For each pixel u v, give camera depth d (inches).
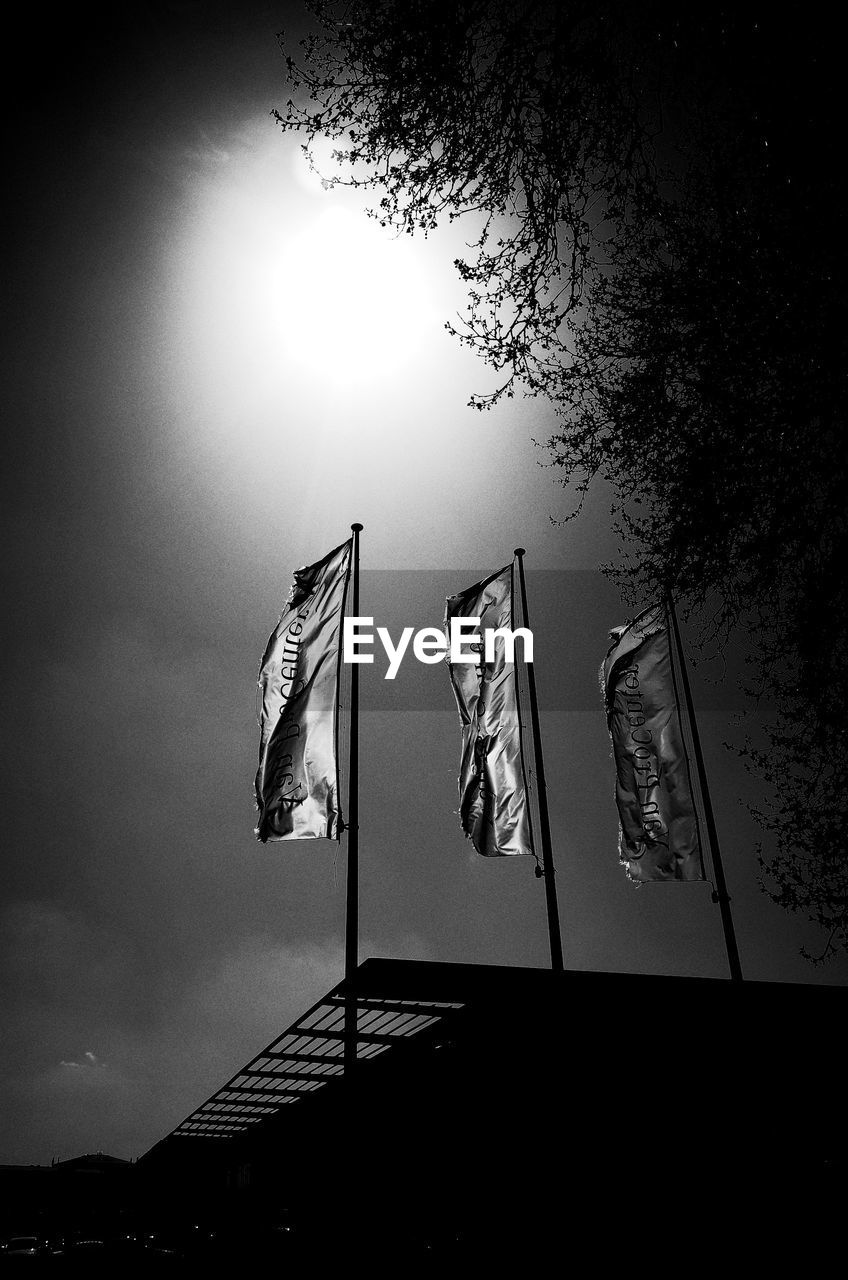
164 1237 1378.0
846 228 304.5
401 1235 626.5
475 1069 589.3
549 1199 533.3
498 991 550.3
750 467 347.3
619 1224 518.0
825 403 320.8
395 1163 651.5
